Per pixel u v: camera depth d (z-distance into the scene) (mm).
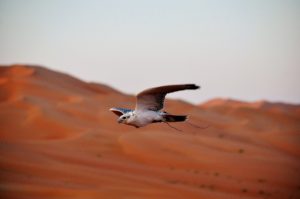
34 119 60844
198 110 86625
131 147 51188
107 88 98688
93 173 38625
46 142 50188
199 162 50094
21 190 30625
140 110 12875
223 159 51062
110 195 31750
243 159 51781
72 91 86688
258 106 109375
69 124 61500
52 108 67250
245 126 85188
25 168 37188
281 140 71000
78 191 31484
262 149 58750
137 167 45719
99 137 53594
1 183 31953
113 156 48969
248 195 41031
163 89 12445
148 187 35875
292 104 112625
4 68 86875
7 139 55250
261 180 47000
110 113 71062
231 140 65062
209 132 70750
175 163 49438
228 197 37375
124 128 66750
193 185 41312
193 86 11578
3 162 37844
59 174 36938
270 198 40812
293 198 41719
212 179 44250
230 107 105062
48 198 30281
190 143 54188
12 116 61406
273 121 99875
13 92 76062
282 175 48781
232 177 46906
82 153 47812
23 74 84625
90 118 68500
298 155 67500
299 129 78438
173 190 36062
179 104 88312
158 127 65812
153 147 51812
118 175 39344
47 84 82812
